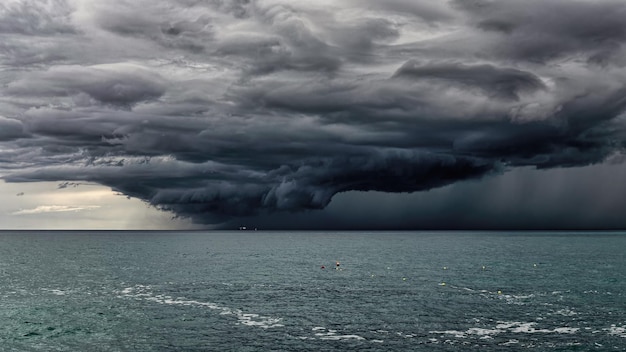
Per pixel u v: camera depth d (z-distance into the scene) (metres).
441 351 51.91
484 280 104.69
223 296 86.00
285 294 88.06
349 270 129.00
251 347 53.97
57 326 63.31
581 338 56.25
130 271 128.50
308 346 54.09
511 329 60.44
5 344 55.53
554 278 107.06
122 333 59.88
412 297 83.31
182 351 52.59
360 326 62.81
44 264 149.75
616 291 87.94
